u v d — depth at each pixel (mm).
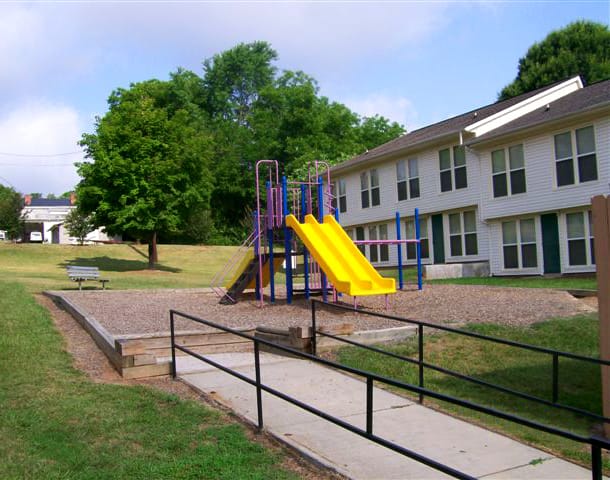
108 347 8586
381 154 28391
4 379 7133
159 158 29188
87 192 28797
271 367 8742
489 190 23422
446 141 25297
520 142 22078
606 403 6289
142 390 6996
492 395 7656
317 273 19047
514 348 9445
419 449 5594
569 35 41938
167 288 20375
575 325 10484
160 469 4680
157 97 54750
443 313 12094
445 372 6996
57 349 8930
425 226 27250
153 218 29438
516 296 13961
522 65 43906
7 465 4613
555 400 6473
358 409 6758
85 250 37281
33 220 65438
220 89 63562
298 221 15977
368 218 30594
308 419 6332
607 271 6281
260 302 15211
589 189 19672
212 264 36094
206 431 5641
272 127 55312
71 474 4520
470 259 24781
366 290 12648
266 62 65188
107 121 29953
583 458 5488
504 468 5172
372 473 4934
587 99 20453
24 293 14875
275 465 4988
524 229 22281
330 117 52781
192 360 9188
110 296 15930
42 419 5762
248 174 55375
